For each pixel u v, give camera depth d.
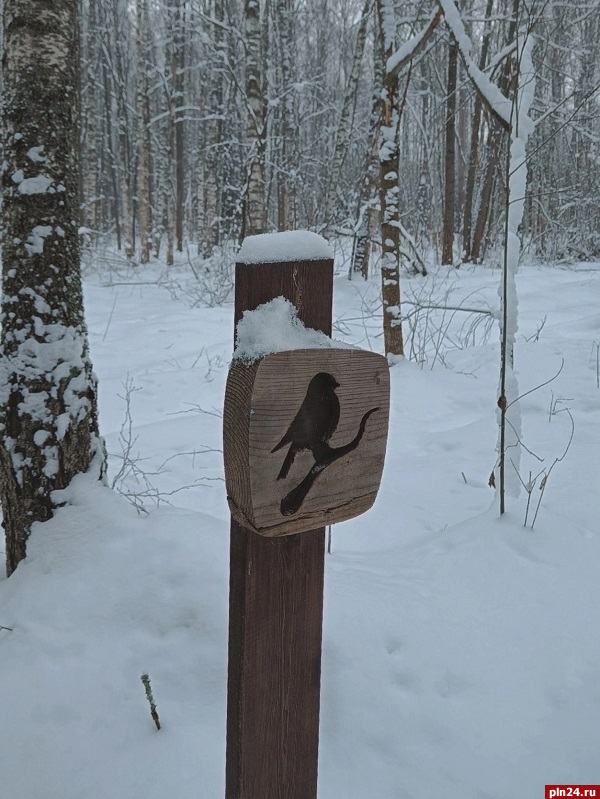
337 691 2.20
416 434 5.48
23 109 2.69
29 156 2.70
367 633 2.42
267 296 1.31
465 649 2.42
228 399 1.27
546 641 2.51
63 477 2.83
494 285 12.94
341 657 2.31
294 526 1.31
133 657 2.30
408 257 14.08
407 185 23.94
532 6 3.50
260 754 1.43
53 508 2.81
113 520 2.79
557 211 20.39
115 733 2.04
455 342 8.59
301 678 1.46
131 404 6.15
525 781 1.97
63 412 2.80
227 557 2.69
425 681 2.28
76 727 2.06
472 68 3.95
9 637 2.39
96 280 15.70
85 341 2.92
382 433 1.41
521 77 3.68
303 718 1.48
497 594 2.74
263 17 16.47
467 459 4.73
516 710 2.21
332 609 2.49
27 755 1.98
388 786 1.94
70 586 2.54
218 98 19.66
